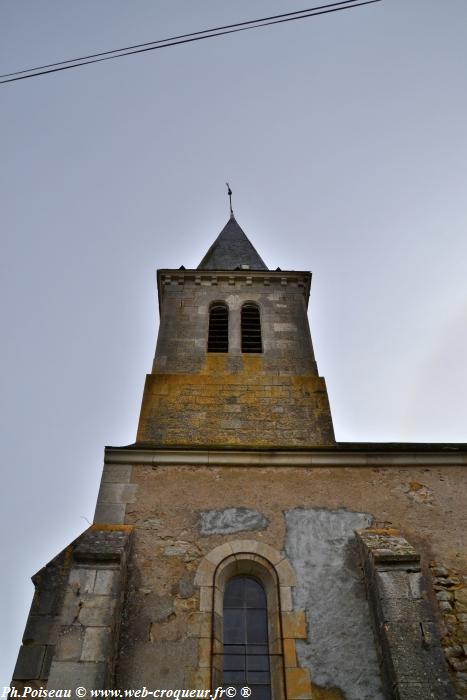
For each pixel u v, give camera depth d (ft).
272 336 39.81
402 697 18.76
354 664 21.50
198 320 41.24
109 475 27.76
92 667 19.26
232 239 58.75
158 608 22.85
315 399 34.40
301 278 45.34
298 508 26.71
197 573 24.06
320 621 22.71
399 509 26.81
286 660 21.57
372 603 22.72
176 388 34.71
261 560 24.75
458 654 21.36
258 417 33.01
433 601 23.12
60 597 22.48
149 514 26.14
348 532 25.79
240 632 23.17
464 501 27.12
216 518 26.14
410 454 29.04
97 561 22.38
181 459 28.53
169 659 21.42
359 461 28.76
